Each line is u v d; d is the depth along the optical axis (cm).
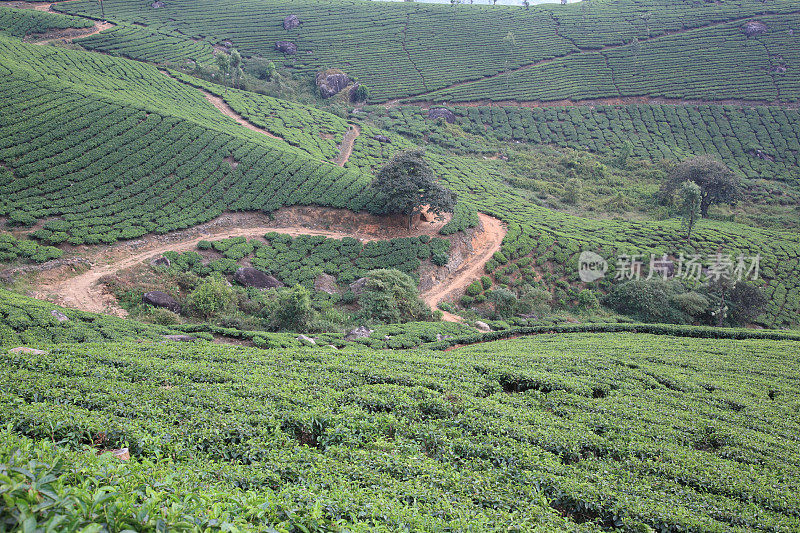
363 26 10981
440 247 4634
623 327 3781
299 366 1992
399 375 1938
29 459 598
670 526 1108
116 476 684
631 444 1530
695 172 6425
